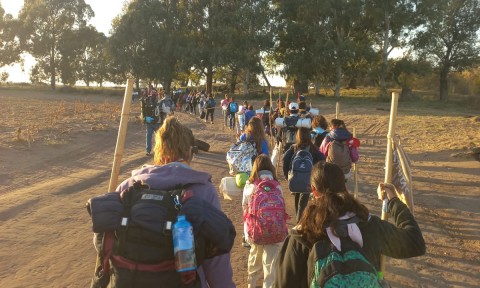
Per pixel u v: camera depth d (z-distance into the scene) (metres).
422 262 7.18
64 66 96.12
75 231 8.16
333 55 59.88
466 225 9.18
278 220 5.23
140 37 72.50
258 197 5.32
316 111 14.41
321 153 7.35
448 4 61.97
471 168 15.28
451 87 75.56
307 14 61.91
